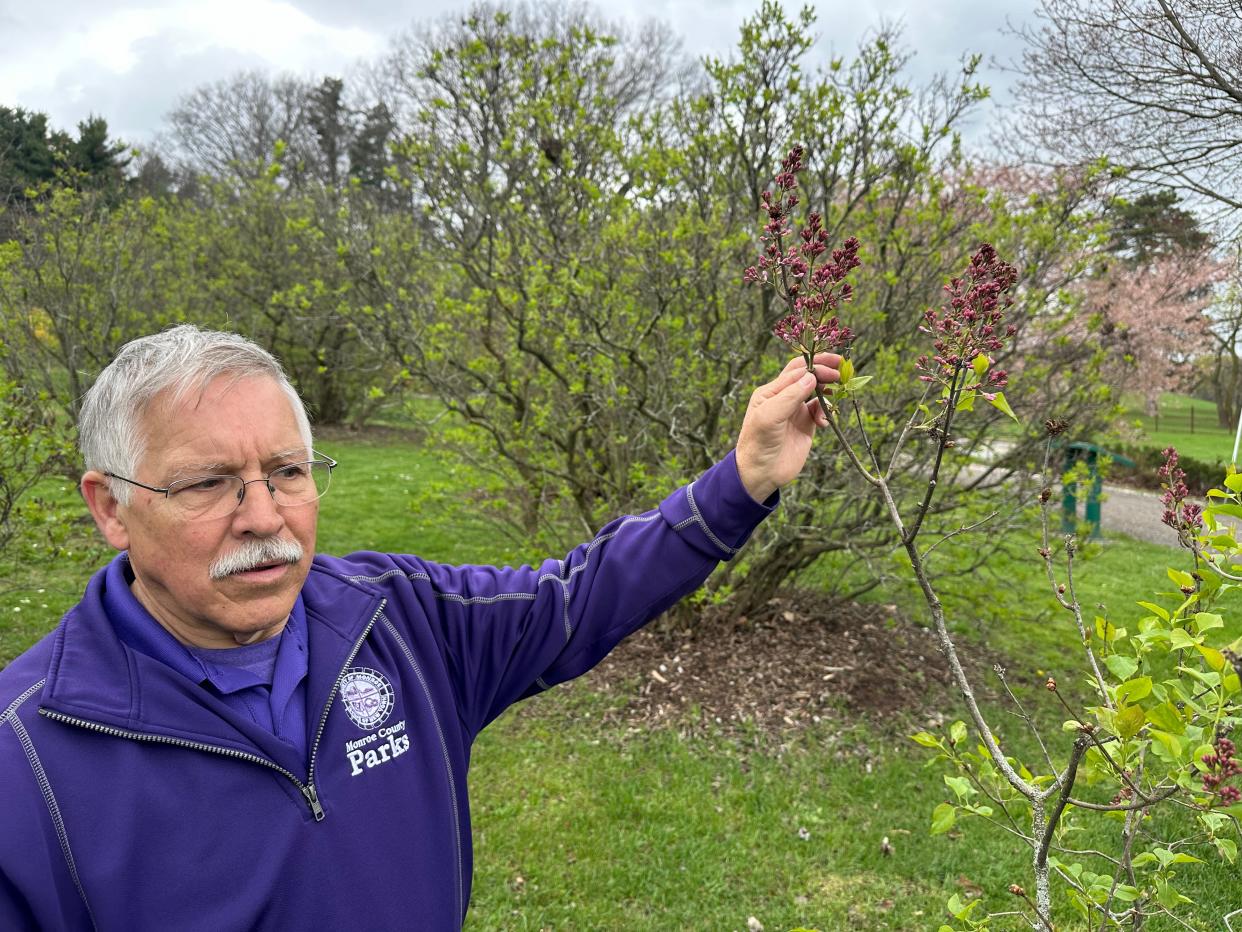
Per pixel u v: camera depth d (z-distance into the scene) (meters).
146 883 0.95
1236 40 7.60
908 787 3.91
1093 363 4.57
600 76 6.22
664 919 3.08
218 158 25.97
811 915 3.10
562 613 1.42
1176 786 1.23
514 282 5.20
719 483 1.39
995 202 4.65
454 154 5.22
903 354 4.82
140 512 1.06
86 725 0.96
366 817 1.11
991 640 5.70
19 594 6.25
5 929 0.89
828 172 4.84
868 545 4.77
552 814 3.70
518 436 5.64
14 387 4.50
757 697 4.64
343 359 14.64
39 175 16.81
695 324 4.92
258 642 1.14
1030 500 4.65
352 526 8.76
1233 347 21.91
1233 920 2.97
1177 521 1.43
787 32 4.53
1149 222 9.84
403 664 1.25
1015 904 3.12
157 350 1.07
